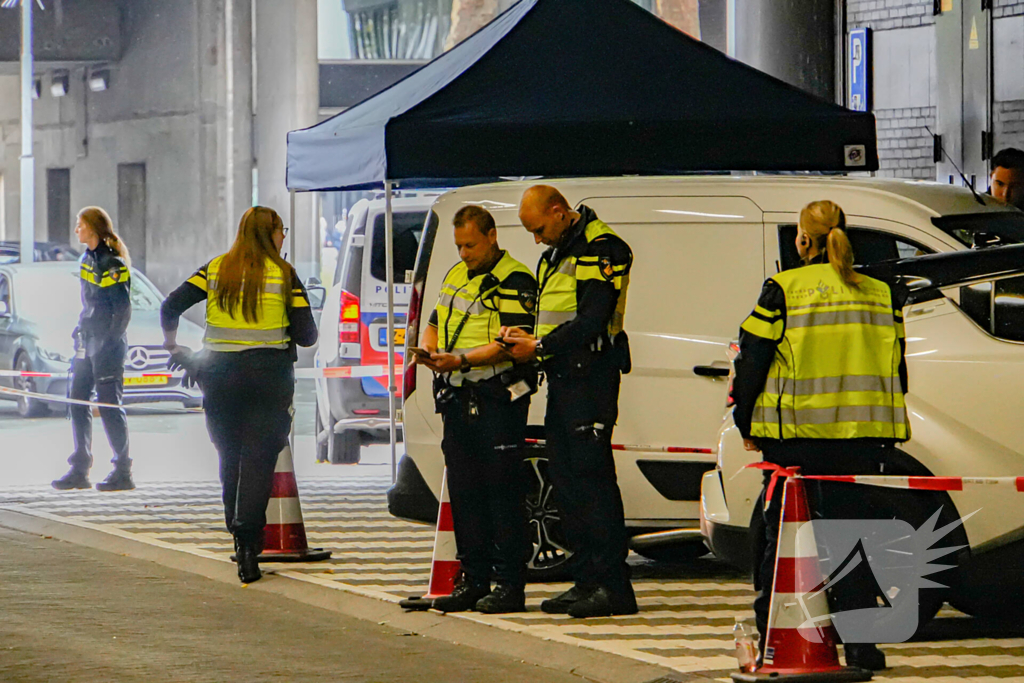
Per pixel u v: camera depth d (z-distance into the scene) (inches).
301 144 1676.9
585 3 1594.5
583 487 1167.0
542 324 1145.4
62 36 5162.4
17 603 1235.9
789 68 2546.8
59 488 1907.0
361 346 2039.9
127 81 5241.1
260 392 1325.0
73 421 1908.2
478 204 1350.9
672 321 1263.5
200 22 4800.7
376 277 2039.9
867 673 987.3
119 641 1106.1
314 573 1359.5
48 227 5812.0
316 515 1699.1
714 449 1243.8
